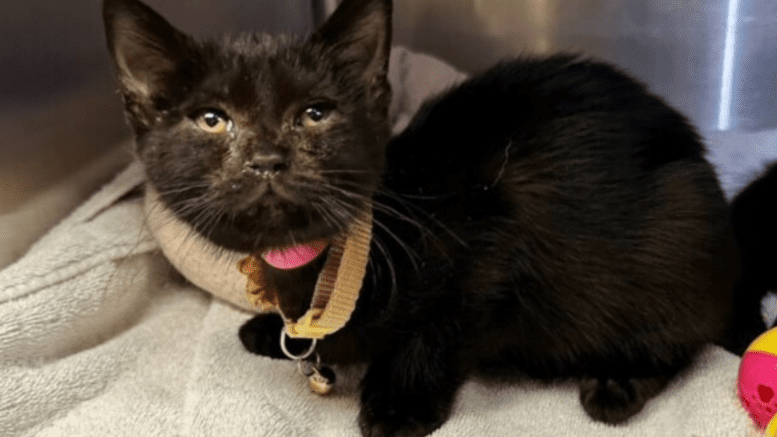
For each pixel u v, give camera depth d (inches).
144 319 12.6
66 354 11.6
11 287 10.9
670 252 10.8
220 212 8.7
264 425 9.8
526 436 10.2
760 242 12.4
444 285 10.2
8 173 11.3
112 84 13.6
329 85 9.1
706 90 17.0
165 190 9.0
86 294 11.6
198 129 8.7
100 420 10.3
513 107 11.1
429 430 10.3
